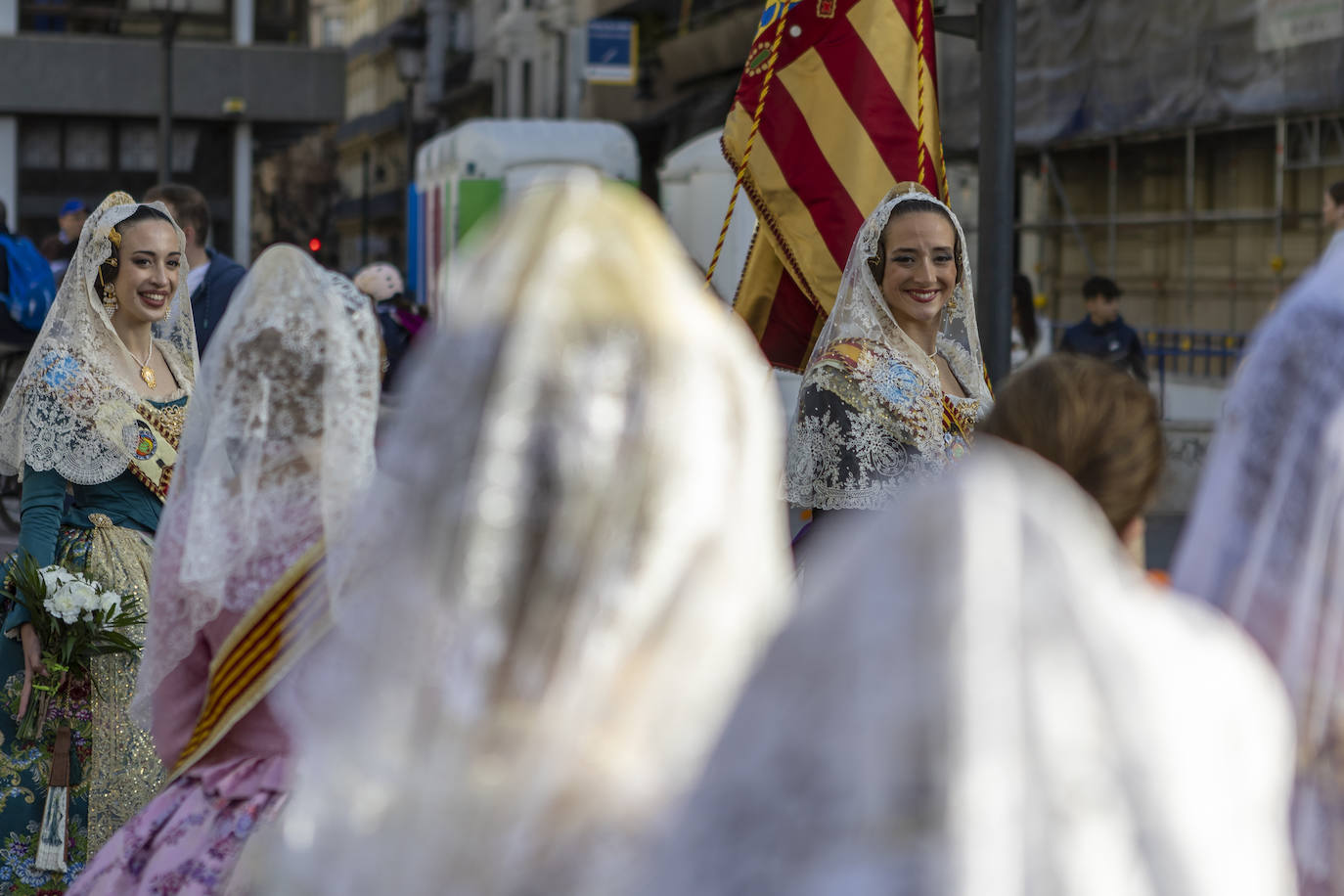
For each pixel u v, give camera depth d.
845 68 4.97
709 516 1.46
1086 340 10.47
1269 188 17.31
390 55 49.22
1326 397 2.27
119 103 24.56
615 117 27.23
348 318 2.65
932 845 1.06
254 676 2.59
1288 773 1.35
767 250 5.10
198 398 2.73
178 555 2.70
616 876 1.41
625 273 1.48
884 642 1.10
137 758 4.15
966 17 5.78
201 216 6.20
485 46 38.16
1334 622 2.26
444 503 1.46
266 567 2.57
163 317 4.36
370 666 1.53
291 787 2.41
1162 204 19.20
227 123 25.14
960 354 4.24
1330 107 14.62
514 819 1.45
